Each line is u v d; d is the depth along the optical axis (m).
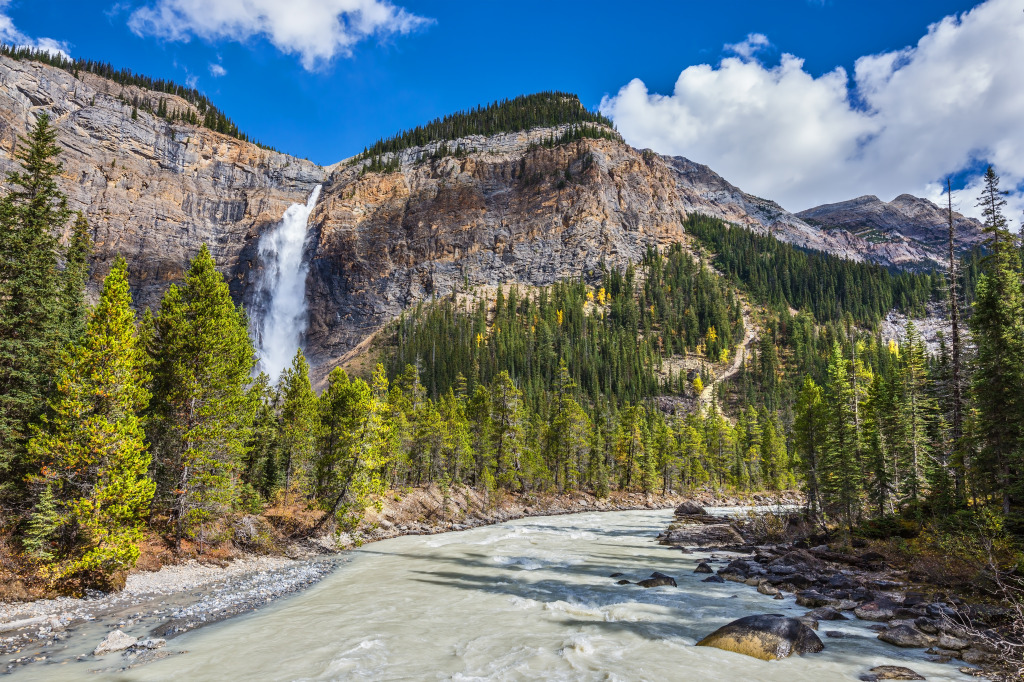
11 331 26.42
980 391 29.61
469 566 29.09
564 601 20.64
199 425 28.67
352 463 38.47
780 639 14.39
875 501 42.06
